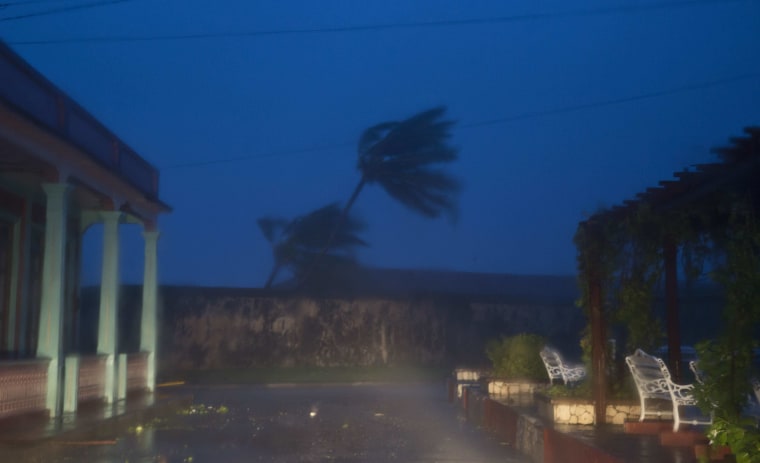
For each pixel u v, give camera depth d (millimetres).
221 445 11719
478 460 10367
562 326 33812
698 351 7664
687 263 8820
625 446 8484
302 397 21578
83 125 13641
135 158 16672
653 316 11211
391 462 10172
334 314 30422
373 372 29719
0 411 11000
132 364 16953
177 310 28547
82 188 14656
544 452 9906
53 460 10188
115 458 10375
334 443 11977
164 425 14297
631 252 10875
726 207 7535
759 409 8227
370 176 38719
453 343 32031
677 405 9094
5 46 10547
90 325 26922
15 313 15750
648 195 9445
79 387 13789
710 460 7605
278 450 11219
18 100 11055
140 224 18109
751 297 7453
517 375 16203
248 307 29328
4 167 12367
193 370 28312
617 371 11266
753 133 6613
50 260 12484
